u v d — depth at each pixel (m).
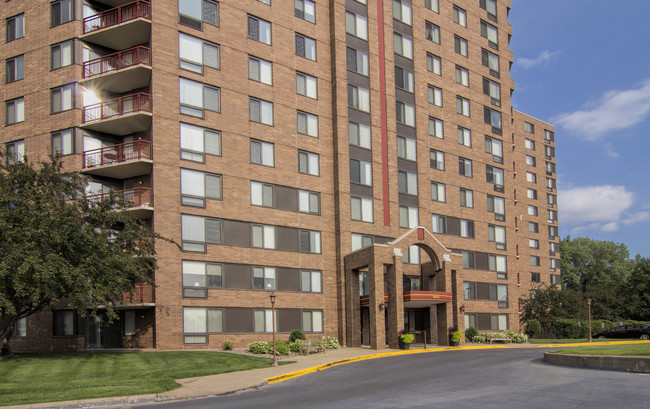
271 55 38.47
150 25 33.16
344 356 30.11
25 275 22.64
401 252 37.78
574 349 27.50
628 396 14.91
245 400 16.36
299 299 37.34
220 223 34.31
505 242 51.94
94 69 34.50
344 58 41.84
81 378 19.62
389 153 43.34
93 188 33.22
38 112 33.84
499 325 49.78
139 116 32.28
